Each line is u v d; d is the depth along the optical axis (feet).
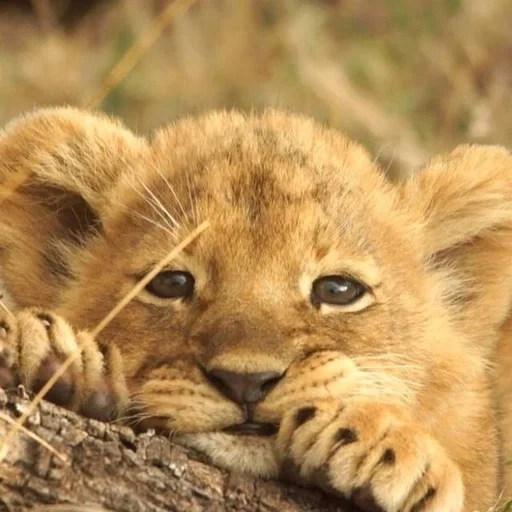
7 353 27.61
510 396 36.37
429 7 63.16
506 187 36.06
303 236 31.65
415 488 27.99
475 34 61.98
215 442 28.60
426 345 33.01
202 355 29.43
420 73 61.16
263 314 30.22
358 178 34.63
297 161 33.78
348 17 64.23
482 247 36.40
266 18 64.69
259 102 60.23
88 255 34.96
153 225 32.48
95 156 35.65
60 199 35.83
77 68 63.41
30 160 34.86
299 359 29.78
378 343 31.68
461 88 59.72
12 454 25.53
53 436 26.04
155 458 26.84
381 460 27.81
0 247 34.88
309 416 28.40
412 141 56.54
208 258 31.12
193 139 35.42
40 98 61.98
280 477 28.45
